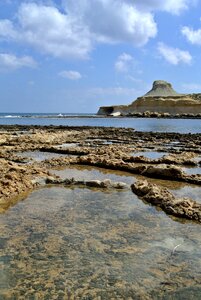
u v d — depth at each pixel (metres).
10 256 8.04
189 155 25.44
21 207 11.80
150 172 17.91
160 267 7.61
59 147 28.25
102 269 7.51
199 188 15.36
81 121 111.19
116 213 11.29
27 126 66.75
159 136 43.84
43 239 9.04
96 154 24.75
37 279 7.06
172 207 11.42
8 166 17.67
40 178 15.63
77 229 9.79
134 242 8.94
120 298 6.44
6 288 6.71
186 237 9.30
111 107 192.50
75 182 15.38
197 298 6.45
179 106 162.25
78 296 6.48
